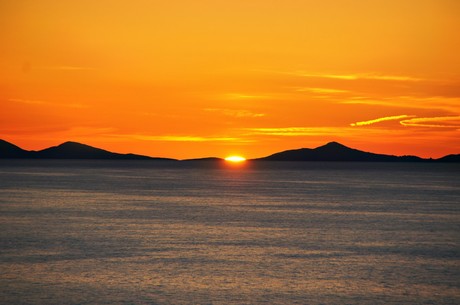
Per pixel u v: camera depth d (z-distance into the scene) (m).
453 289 40.81
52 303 36.41
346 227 71.38
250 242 58.34
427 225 74.44
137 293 38.75
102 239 59.06
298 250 54.22
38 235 61.47
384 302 37.75
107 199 110.75
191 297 38.06
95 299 37.28
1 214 82.19
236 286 40.81
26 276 42.66
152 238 60.03
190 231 65.62
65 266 46.00
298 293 39.38
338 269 46.31
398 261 49.75
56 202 102.62
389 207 100.31
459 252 54.28
